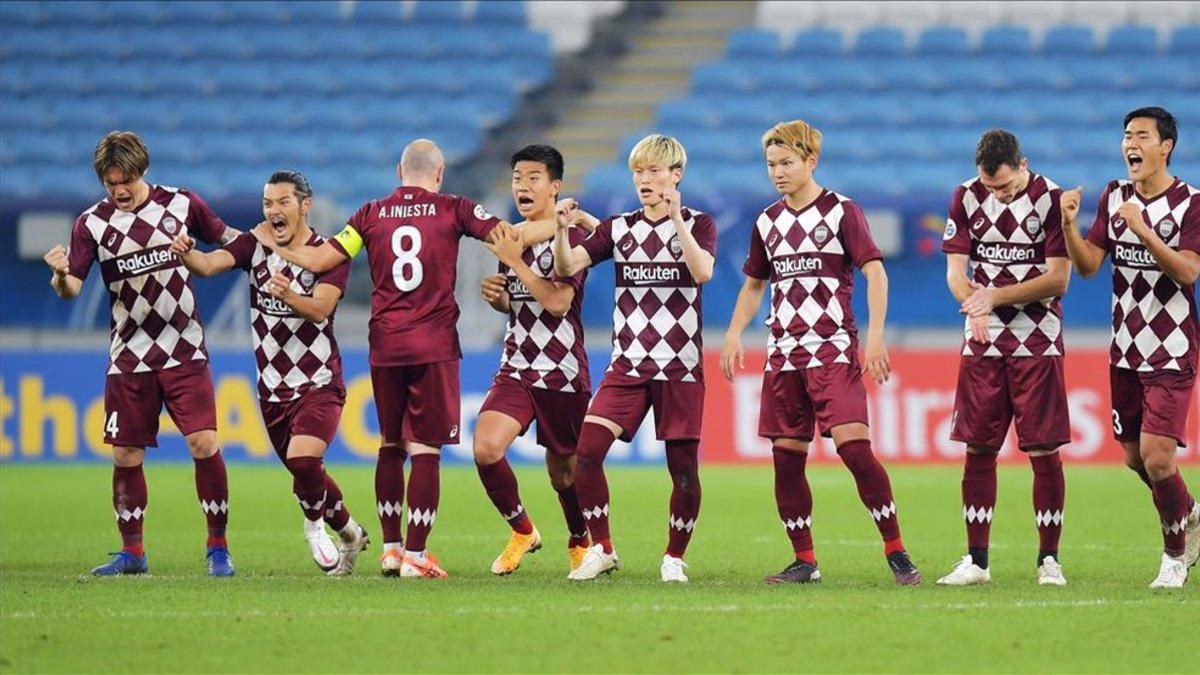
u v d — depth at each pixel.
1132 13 98.75
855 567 36.66
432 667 23.78
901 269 71.88
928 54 96.62
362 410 65.00
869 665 23.95
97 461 65.12
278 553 39.53
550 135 91.75
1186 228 32.03
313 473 33.94
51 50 96.44
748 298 33.66
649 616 27.59
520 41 97.81
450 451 65.44
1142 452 32.16
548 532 44.66
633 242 32.69
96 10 98.56
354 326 71.62
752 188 85.19
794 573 32.75
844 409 31.94
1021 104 92.06
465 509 50.59
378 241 33.34
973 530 32.94
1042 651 24.98
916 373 63.44
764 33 97.44
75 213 74.25
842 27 99.50
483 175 89.44
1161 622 27.34
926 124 91.00
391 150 89.38
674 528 32.88
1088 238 33.25
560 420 34.19
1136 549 40.00
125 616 27.69
